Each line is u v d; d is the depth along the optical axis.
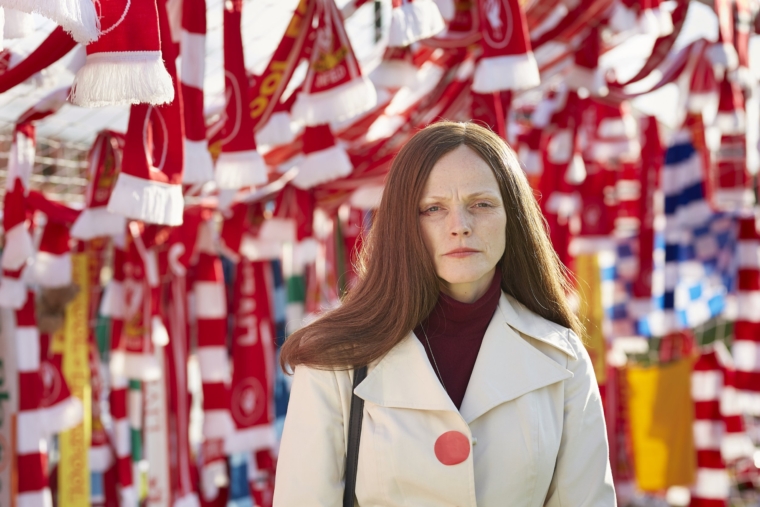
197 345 4.11
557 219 4.17
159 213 2.04
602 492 1.62
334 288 4.68
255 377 4.23
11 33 1.73
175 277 4.09
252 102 2.77
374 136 3.91
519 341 1.62
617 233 5.18
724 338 4.89
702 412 4.95
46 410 3.64
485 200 1.57
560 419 1.61
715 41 3.69
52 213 3.43
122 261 3.80
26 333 3.43
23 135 3.05
